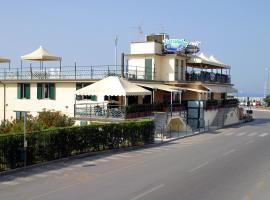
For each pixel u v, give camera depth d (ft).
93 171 59.62
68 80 124.88
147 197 43.37
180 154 79.77
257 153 81.82
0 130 70.54
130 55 146.20
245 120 193.98
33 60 136.56
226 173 58.59
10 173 57.62
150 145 96.58
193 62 156.87
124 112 105.70
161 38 151.23
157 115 122.01
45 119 87.56
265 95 386.11
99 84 107.86
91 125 78.95
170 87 135.85
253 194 45.68
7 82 135.85
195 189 47.65
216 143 101.71
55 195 44.32
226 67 185.26
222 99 181.37
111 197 43.24
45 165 64.75
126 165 65.36
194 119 147.43
